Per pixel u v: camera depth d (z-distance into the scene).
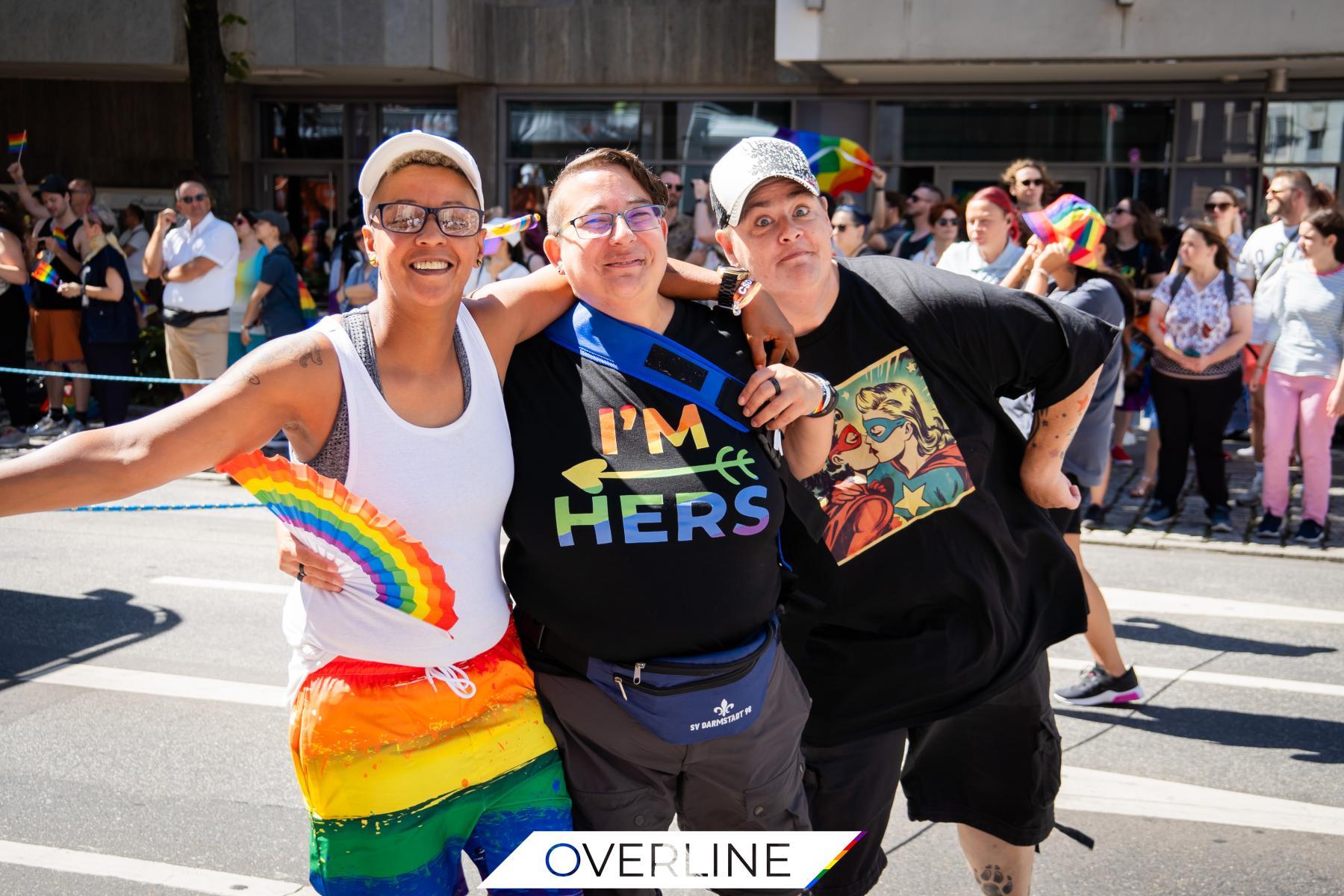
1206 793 4.08
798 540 2.70
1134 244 9.45
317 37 13.65
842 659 2.74
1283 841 3.75
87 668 5.20
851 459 2.68
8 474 1.83
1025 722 2.83
